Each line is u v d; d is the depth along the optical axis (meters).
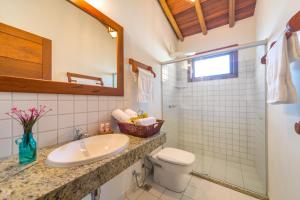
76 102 1.07
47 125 0.91
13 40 0.77
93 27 1.22
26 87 0.80
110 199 1.33
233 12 2.14
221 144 2.37
